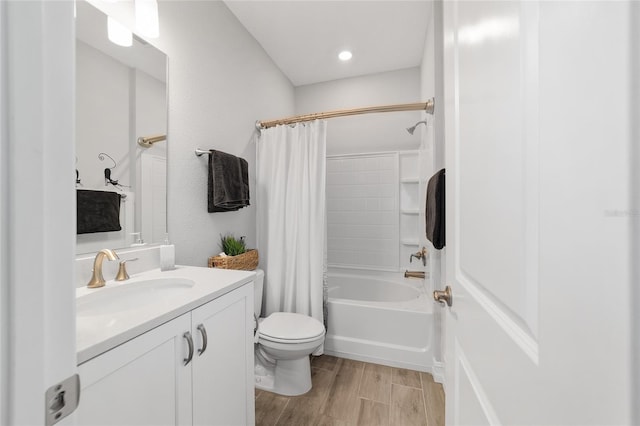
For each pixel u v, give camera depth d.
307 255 2.08
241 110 2.05
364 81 2.92
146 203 1.29
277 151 2.16
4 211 0.29
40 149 0.32
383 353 1.99
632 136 0.20
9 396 0.30
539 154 0.32
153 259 1.31
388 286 2.74
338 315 2.12
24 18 0.31
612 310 0.22
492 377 0.47
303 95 3.12
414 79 2.77
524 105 0.36
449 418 0.81
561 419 0.28
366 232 2.95
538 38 0.33
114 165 1.16
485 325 0.51
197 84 1.61
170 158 1.43
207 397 0.96
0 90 0.29
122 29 1.19
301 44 2.35
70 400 0.36
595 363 0.23
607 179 0.22
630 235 0.20
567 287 0.27
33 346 0.31
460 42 0.68
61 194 0.35
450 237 0.79
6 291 0.30
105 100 1.12
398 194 2.84
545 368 0.31
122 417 0.68
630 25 0.21
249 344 1.21
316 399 1.63
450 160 0.79
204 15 1.66
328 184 3.05
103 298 0.99
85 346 0.61
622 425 0.21
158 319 0.77
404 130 2.84
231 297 1.10
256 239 2.23
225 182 1.67
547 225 0.30
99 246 1.09
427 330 1.92
